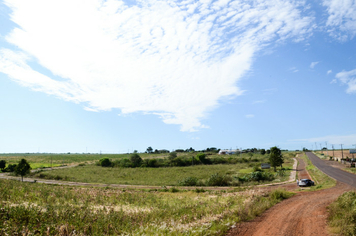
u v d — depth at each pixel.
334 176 48.03
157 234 10.37
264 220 14.61
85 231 10.66
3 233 9.05
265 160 99.12
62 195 23.44
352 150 125.56
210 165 86.50
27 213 11.89
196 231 11.07
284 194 25.06
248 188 37.62
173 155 110.31
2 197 17.81
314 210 17.67
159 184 48.00
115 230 11.35
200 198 26.61
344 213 13.71
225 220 13.83
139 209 17.83
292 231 12.14
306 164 89.56
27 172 56.81
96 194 26.69
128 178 59.50
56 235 9.79
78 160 132.38
